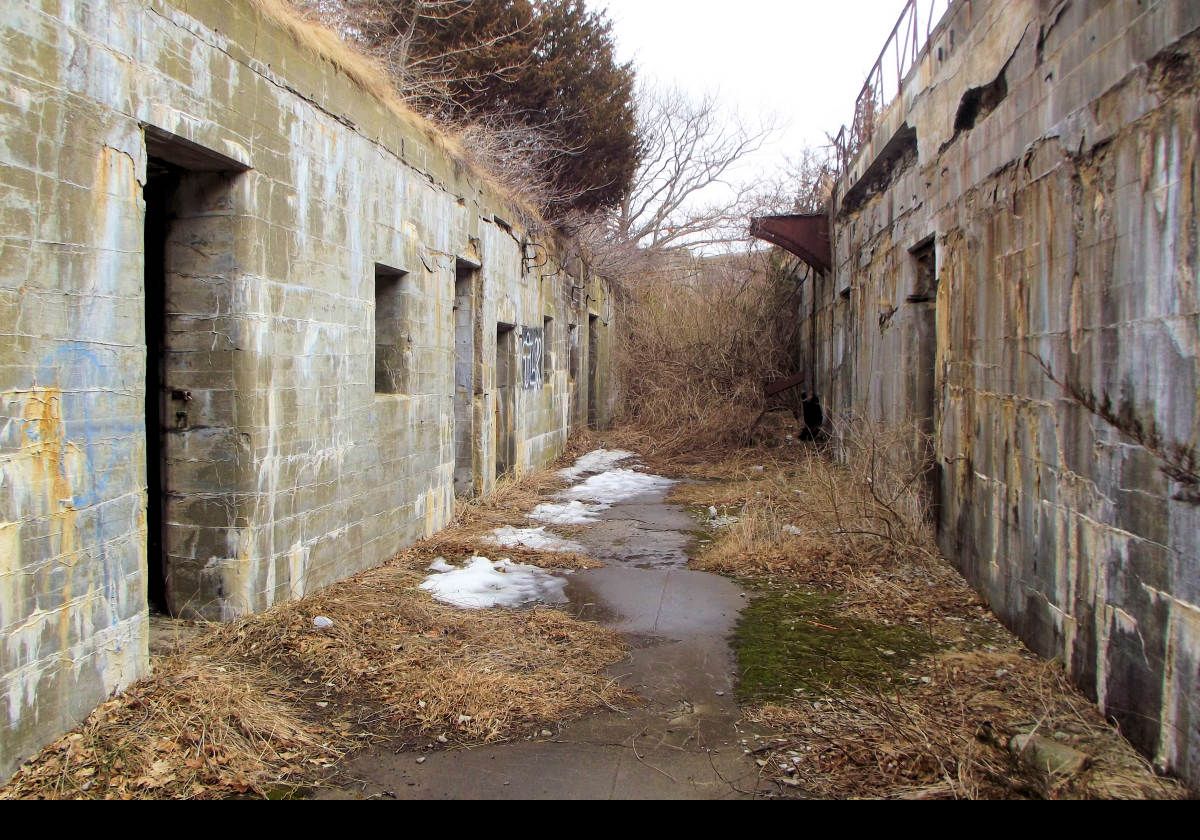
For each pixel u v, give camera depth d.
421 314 7.21
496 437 10.44
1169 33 3.20
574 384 16.09
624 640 5.00
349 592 5.45
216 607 4.68
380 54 7.36
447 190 7.83
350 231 5.79
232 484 4.64
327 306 5.49
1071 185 4.12
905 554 6.66
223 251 4.58
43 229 3.19
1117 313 3.64
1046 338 4.45
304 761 3.38
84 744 3.25
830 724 3.81
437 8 10.77
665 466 13.65
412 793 3.17
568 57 13.20
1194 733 3.03
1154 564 3.32
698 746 3.61
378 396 6.44
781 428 16.41
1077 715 3.79
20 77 3.08
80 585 3.38
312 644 4.46
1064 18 4.20
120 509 3.62
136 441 3.72
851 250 11.52
